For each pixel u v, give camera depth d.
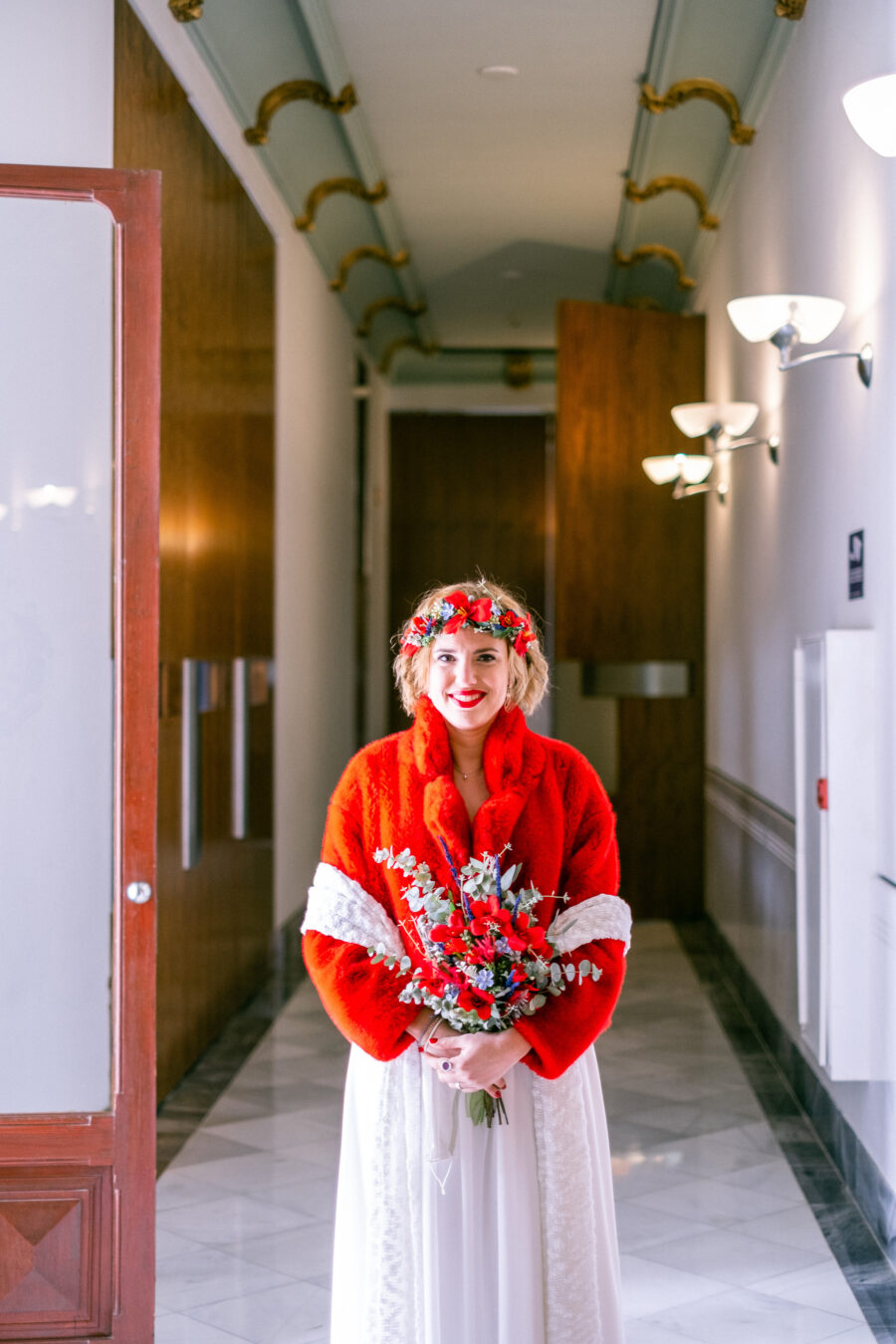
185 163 4.91
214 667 5.38
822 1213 3.61
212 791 5.39
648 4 5.15
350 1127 2.20
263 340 6.52
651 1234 3.47
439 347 11.09
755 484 6.00
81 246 3.02
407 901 2.12
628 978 6.66
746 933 6.14
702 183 6.94
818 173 4.44
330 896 2.19
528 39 5.47
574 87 5.93
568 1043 2.05
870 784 3.59
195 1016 5.12
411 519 12.02
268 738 6.70
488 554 12.01
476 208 7.64
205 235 5.24
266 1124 4.42
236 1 4.97
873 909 3.53
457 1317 2.04
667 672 8.05
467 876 2.09
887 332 3.46
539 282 9.17
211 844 5.39
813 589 4.51
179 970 4.85
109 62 3.94
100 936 3.08
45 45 3.85
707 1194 3.75
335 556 9.05
